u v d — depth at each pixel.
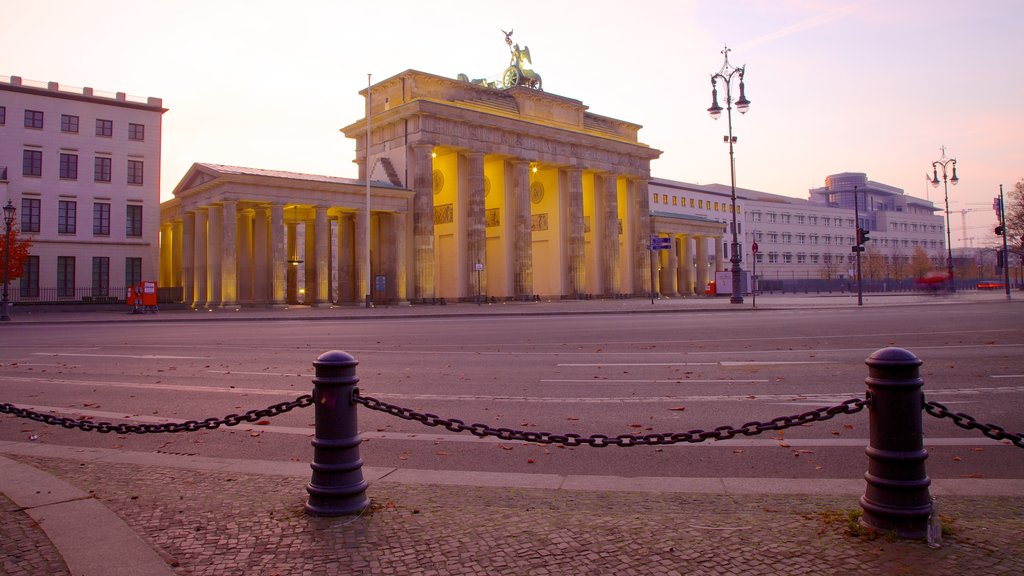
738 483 5.43
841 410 4.77
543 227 73.12
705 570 3.70
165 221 65.69
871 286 98.19
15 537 4.27
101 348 18.81
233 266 49.53
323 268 53.59
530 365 13.38
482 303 58.88
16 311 48.00
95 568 3.78
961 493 4.97
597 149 73.19
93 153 58.50
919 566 3.69
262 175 50.12
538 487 5.41
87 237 57.88
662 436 5.16
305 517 4.64
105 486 5.45
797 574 3.63
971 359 13.14
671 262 85.31
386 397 9.77
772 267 129.25
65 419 6.32
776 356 14.26
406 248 59.84
